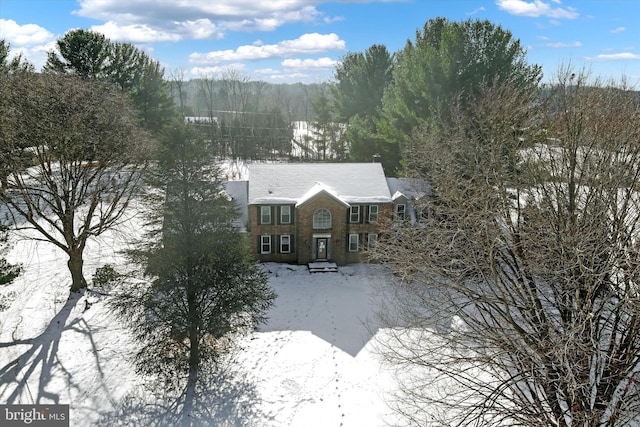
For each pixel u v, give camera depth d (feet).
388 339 75.66
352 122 171.22
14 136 78.33
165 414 62.54
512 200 69.15
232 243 66.54
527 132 70.38
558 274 45.75
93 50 161.89
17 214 119.24
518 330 45.93
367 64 205.57
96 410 62.85
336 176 115.85
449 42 119.75
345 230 110.52
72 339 77.87
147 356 67.15
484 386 49.88
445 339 57.16
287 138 249.96
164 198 63.67
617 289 45.19
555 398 45.37
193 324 65.82
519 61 121.70
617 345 45.47
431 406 61.31
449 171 70.54
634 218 50.06
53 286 93.71
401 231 78.74
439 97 118.32
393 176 142.82
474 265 53.93
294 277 105.29
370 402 65.00
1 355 73.10
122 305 66.39
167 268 62.69
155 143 91.30
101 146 85.46
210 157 65.16
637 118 53.21
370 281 103.55
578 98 55.77
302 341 79.56
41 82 86.33
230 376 70.18
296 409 63.72
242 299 66.23
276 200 108.68
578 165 52.65
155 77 188.03
